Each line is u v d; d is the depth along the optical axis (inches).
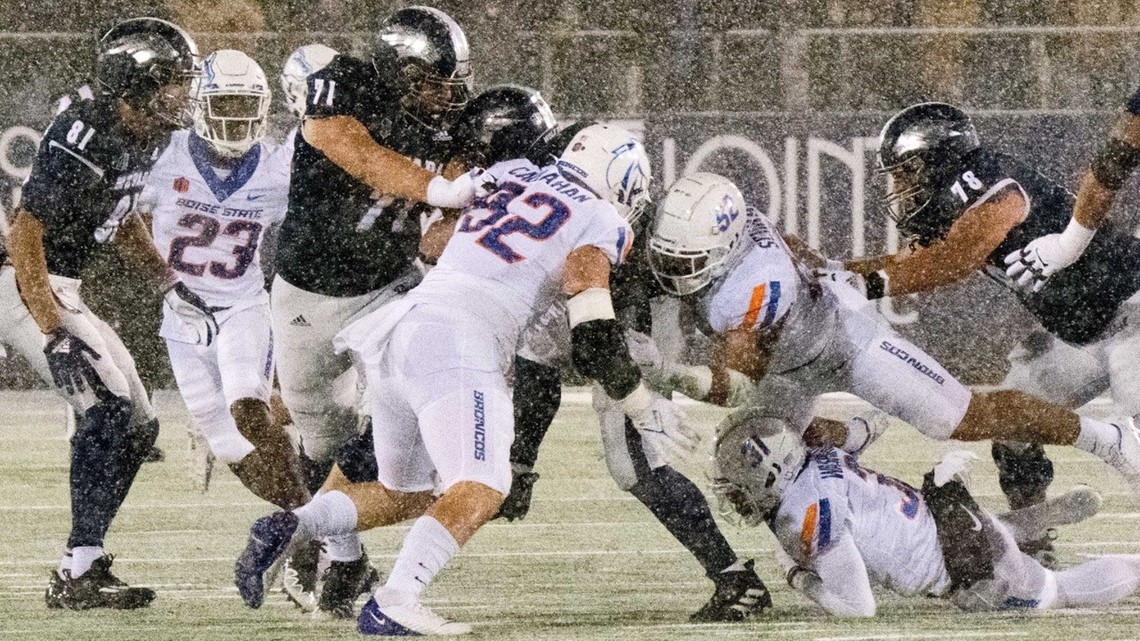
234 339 713.0
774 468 550.6
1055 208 691.4
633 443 571.2
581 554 722.8
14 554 727.1
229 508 866.8
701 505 565.9
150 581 657.6
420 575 513.0
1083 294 696.4
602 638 513.0
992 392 652.7
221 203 725.9
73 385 612.1
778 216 1389.0
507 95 647.8
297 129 713.6
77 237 647.8
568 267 539.5
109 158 629.9
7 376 1441.9
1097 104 1448.1
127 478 623.5
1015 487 719.7
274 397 799.7
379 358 540.4
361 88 623.5
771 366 615.8
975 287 1348.4
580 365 534.9
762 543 746.2
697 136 1396.4
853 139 1385.3
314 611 587.5
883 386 633.6
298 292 674.2
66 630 549.3
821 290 627.8
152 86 625.6
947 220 685.3
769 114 1390.3
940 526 563.2
